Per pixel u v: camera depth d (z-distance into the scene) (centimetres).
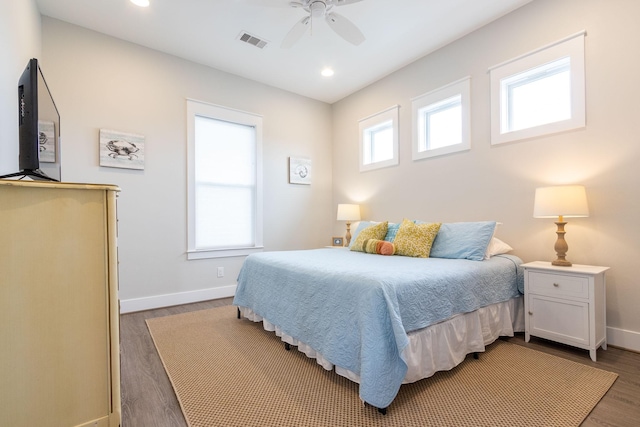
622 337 214
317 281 193
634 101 211
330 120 480
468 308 195
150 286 322
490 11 273
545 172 253
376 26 292
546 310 219
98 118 296
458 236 261
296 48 329
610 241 220
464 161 310
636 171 210
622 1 215
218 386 169
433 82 338
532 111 271
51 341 108
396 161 380
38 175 133
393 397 144
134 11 268
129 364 197
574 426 133
